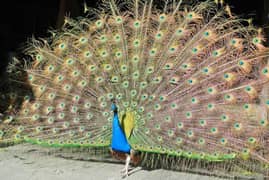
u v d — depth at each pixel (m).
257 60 6.42
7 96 7.52
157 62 6.49
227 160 6.20
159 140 6.23
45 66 6.85
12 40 12.73
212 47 6.51
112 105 6.23
